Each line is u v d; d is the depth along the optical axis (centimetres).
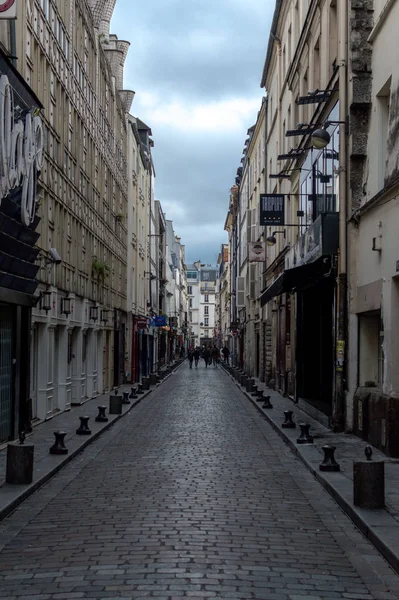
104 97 2955
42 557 659
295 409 2239
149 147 5156
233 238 7425
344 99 1578
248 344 4956
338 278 1592
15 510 868
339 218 1603
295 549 692
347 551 691
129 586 566
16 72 1305
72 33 2189
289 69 2673
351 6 1555
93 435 1533
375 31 1460
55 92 1933
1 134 1172
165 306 7438
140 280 4519
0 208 1271
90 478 1090
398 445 1207
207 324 17275
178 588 561
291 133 2050
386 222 1303
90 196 2559
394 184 1202
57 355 2078
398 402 1212
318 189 1919
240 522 795
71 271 2180
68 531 757
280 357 3092
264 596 549
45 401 1811
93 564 629
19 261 1417
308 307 2453
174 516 816
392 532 716
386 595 563
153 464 1215
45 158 1770
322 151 1858
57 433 1270
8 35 1403
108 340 3152
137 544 695
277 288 1903
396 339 1245
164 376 4581
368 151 1525
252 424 1886
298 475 1117
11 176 1262
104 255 2962
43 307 1712
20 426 1511
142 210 4669
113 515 828
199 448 1418
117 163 3416
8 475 985
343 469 1105
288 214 2869
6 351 1418
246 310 5206
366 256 1485
